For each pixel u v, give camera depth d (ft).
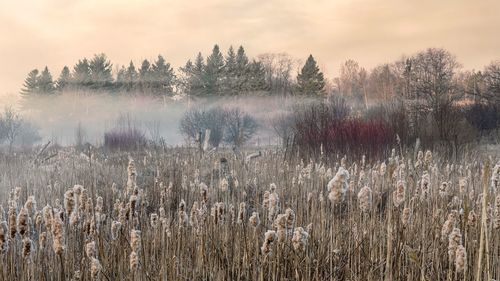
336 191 9.95
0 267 10.86
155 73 204.95
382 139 38.22
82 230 13.53
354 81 243.19
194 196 21.13
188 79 194.29
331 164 35.76
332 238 13.10
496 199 11.43
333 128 39.58
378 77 202.90
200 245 12.66
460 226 13.19
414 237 13.30
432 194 17.58
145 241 13.19
